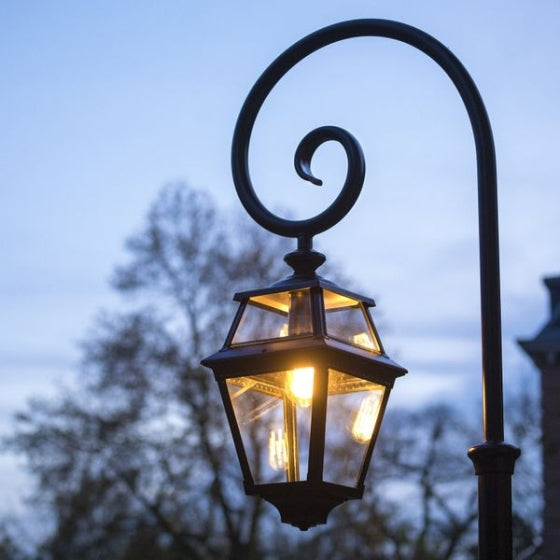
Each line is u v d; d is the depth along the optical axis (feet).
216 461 107.04
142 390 108.37
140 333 110.73
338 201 18.81
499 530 17.56
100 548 107.65
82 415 109.29
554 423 114.01
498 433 18.08
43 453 108.58
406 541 117.08
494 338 18.45
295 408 16.69
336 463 16.89
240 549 106.83
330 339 16.81
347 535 111.96
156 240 112.47
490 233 18.90
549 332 115.03
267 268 111.55
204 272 110.93
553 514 112.16
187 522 109.60
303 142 19.94
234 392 17.12
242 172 20.17
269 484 16.67
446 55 19.62
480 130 19.26
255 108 20.66
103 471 108.47
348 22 20.31
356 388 17.12
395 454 120.47
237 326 17.39
